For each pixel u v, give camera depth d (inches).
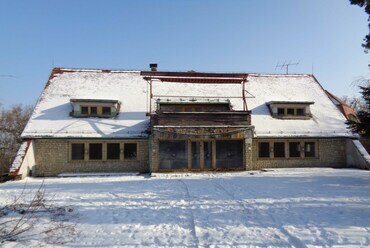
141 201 446.9
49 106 936.9
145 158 890.1
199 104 978.7
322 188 534.6
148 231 306.8
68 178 780.6
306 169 880.3
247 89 1088.2
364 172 804.0
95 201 450.6
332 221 325.7
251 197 459.8
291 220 332.8
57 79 1050.1
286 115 980.6
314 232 291.0
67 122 888.3
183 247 260.8
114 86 1046.4
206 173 826.2
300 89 1121.4
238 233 293.9
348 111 1241.4
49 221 344.8
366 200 428.1
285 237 280.4
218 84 1098.7
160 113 853.2
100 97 978.7
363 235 279.9
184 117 856.9
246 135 866.8
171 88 1055.0
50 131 852.0
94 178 771.4
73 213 380.8
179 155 861.2
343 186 556.4
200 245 263.9
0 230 301.7
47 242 277.4
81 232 306.7
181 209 393.7
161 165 855.1
